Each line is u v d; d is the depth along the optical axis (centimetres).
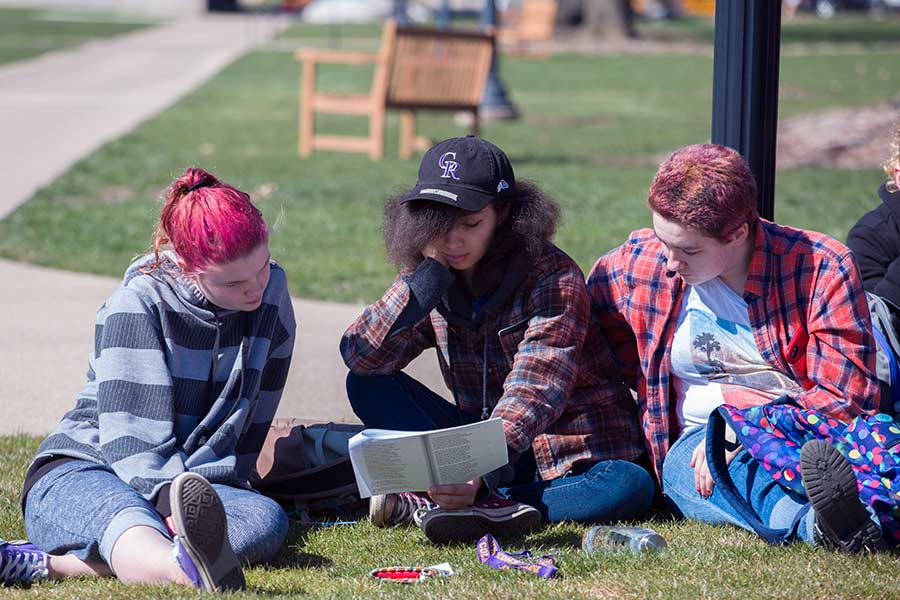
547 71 4681
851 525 563
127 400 593
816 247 620
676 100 3641
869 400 611
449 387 700
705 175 589
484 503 623
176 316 607
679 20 9031
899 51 5294
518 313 649
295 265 1389
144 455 583
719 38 738
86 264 1391
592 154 2448
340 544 630
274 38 6388
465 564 584
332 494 680
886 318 670
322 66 4734
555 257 651
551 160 2342
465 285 658
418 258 640
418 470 591
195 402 617
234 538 575
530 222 628
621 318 676
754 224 617
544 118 3166
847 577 541
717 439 620
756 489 622
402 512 658
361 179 2050
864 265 728
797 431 602
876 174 2062
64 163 2167
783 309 621
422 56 2289
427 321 682
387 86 2292
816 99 3288
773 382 634
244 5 9581
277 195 1870
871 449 583
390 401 684
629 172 2173
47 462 609
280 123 2966
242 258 586
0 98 3278
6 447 802
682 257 605
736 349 638
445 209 610
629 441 680
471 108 2370
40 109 3045
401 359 687
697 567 565
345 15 8700
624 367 693
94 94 3491
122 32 6644
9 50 5075
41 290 1274
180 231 587
